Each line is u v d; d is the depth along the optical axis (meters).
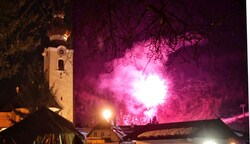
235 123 47.28
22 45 16.91
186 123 33.75
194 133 30.81
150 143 33.69
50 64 67.75
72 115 67.94
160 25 7.95
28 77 44.59
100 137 52.75
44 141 12.55
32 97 43.16
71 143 12.91
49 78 67.06
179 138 31.34
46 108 12.99
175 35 7.81
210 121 32.44
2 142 11.86
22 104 45.38
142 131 36.06
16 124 12.23
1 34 15.66
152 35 8.45
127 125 62.84
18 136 11.59
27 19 14.44
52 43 69.06
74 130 12.77
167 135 32.50
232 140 30.33
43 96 43.72
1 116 63.44
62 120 12.95
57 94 66.62
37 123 11.99
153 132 34.53
